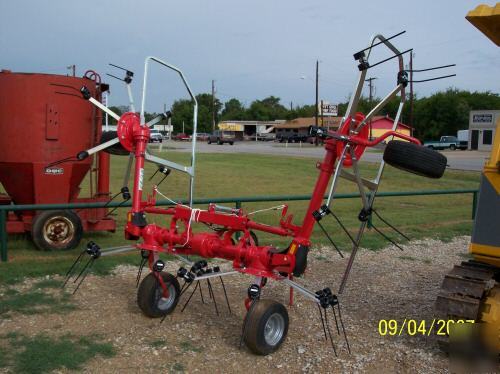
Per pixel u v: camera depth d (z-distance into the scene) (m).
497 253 4.35
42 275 7.10
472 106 87.31
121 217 12.31
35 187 8.65
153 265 5.32
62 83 8.66
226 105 159.50
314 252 9.18
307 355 4.94
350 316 6.06
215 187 19.84
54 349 4.80
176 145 63.41
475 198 12.48
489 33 4.82
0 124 8.52
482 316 4.54
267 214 13.12
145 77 5.55
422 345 5.21
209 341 5.17
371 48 4.89
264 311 4.75
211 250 5.27
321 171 5.11
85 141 9.00
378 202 16.58
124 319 5.66
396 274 8.00
